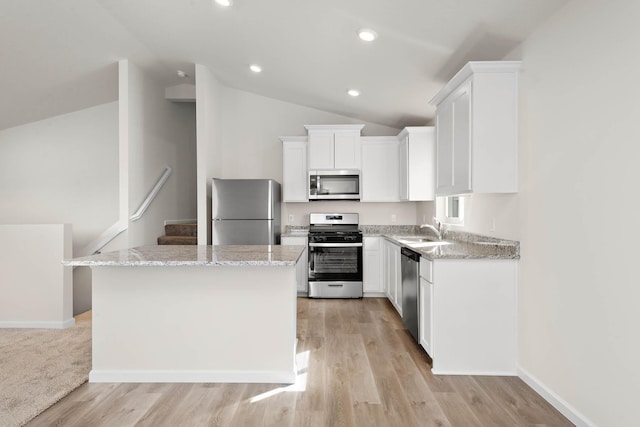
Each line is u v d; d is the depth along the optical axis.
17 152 5.57
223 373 2.54
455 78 2.76
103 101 5.50
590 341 1.89
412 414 2.11
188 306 2.55
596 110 1.84
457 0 2.20
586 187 1.91
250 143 5.53
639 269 1.61
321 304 4.62
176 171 5.91
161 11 3.32
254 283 2.55
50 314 3.73
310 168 5.02
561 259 2.11
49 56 4.02
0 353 3.04
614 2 1.72
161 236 5.43
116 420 2.06
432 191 4.47
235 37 3.57
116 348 2.55
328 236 4.89
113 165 5.57
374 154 5.07
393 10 2.48
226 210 4.56
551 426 1.99
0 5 3.13
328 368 2.74
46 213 5.58
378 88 4.03
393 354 3.00
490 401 2.25
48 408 2.19
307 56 3.61
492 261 2.59
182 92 5.57
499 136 2.54
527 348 2.46
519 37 2.43
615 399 1.74
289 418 2.08
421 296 2.96
